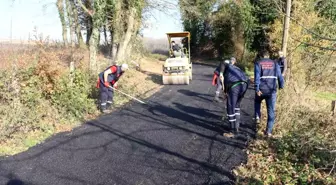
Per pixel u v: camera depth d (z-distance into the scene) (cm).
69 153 623
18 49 902
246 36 2500
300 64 1028
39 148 649
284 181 511
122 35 1781
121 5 1638
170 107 1027
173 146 660
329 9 1395
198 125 810
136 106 1045
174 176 524
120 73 972
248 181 509
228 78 712
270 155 604
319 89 1120
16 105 734
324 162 561
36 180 509
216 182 504
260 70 695
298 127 731
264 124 790
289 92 873
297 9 1209
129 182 504
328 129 716
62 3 1619
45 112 796
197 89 1405
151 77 1766
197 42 3506
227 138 704
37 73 827
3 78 769
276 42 1611
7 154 611
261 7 2286
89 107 911
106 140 699
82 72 991
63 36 1620
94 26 1188
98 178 517
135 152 629
